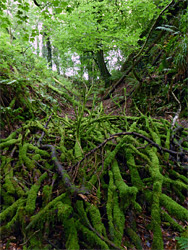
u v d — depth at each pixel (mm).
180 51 4051
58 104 5191
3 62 3312
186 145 2574
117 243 1304
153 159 2041
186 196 1894
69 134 3012
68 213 1331
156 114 4406
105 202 1667
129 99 5996
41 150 2195
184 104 3846
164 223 1535
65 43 6574
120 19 7270
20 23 2256
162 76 4969
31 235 1305
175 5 5559
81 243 1284
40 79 5230
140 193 1804
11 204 1550
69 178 1630
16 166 1929
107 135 2670
